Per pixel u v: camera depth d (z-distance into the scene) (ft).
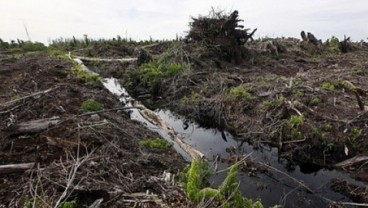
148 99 35.86
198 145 23.79
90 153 15.49
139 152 18.56
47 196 12.40
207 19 45.93
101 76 43.21
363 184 17.79
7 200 12.69
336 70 38.32
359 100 22.66
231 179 14.32
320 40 60.18
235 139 25.03
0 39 74.90
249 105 27.14
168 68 38.06
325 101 25.62
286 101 24.91
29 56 51.29
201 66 40.45
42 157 15.83
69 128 18.61
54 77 32.91
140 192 14.11
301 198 17.02
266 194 17.43
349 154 19.95
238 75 37.06
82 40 77.51
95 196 13.17
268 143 23.07
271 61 46.60
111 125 20.70
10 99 24.30
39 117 20.51
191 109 30.32
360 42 67.77
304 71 40.22
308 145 21.04
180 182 15.19
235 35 45.85
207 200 13.34
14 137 17.60
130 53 59.88
